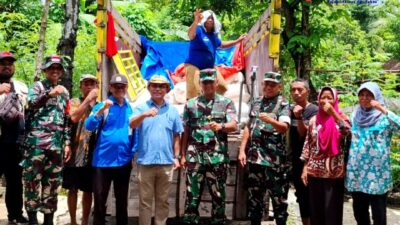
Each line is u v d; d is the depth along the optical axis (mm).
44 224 4734
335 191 4273
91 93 4547
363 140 4203
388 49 13484
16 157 5004
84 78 4934
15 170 5031
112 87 4602
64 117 4793
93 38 10305
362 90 4211
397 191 7527
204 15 5957
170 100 6418
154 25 13328
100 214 4539
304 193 4797
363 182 4176
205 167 4699
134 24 12828
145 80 7992
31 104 4586
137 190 5199
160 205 4637
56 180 4727
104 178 4527
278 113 4676
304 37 7055
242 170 5266
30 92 4621
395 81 8703
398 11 13719
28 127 4684
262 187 4746
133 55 7852
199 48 5977
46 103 4676
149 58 8305
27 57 8234
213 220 4734
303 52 7277
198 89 5953
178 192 5227
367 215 4383
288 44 7086
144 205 4590
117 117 4590
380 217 4164
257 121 4742
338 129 4234
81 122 4793
